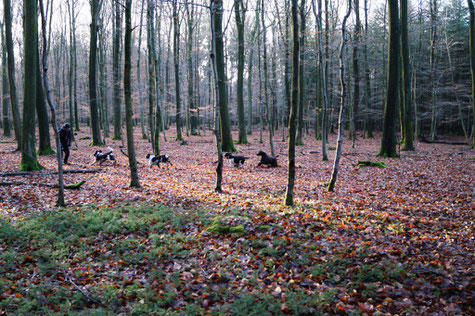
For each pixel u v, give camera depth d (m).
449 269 4.36
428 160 15.72
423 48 32.97
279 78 37.84
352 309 3.70
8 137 28.77
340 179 11.40
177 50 27.59
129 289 4.24
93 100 22.44
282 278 4.42
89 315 3.63
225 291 4.11
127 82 9.48
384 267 4.48
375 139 31.64
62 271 4.80
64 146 13.68
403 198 8.45
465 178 10.71
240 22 22.69
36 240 5.79
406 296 3.90
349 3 8.31
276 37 24.84
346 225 6.21
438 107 30.09
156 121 16.14
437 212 7.11
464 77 36.34
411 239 5.45
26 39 11.62
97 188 9.79
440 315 3.52
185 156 18.30
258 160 16.84
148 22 16.17
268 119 17.78
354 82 29.23
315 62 29.25
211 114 39.50
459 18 30.81
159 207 7.77
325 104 15.95
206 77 40.66
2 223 6.36
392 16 15.98
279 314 3.60
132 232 6.27
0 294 4.10
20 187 9.48
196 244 5.64
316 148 22.25
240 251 5.25
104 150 20.33
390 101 16.61
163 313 3.67
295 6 6.92
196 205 8.06
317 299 3.81
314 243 5.38
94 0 21.91
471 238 5.42
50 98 7.46
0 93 39.16
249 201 8.28
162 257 5.21
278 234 5.81
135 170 10.05
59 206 7.83
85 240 5.93
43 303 3.94
